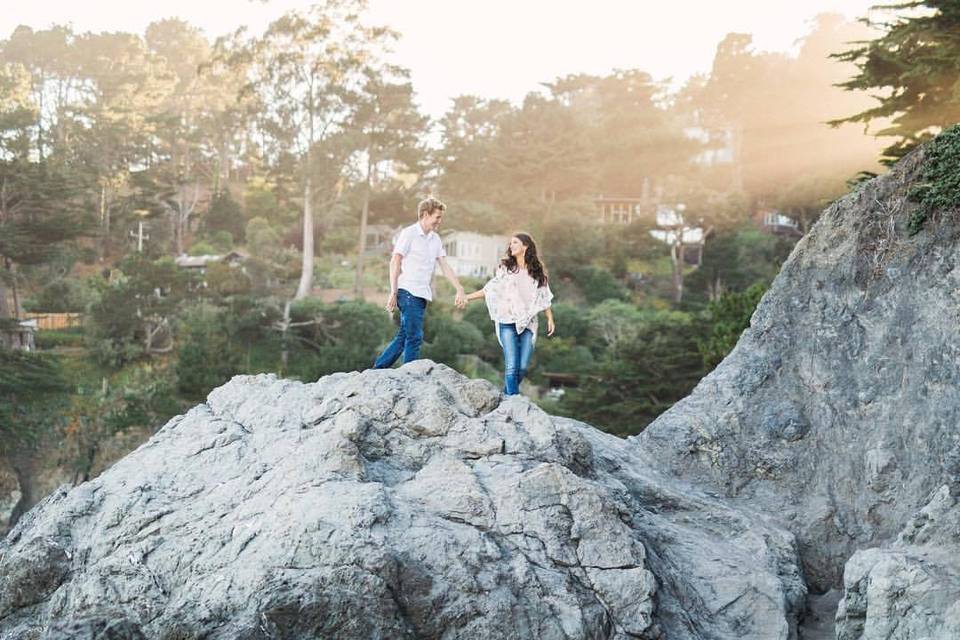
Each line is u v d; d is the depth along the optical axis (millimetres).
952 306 10078
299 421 9211
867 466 10289
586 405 38406
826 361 11242
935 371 10000
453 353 53750
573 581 7645
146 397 44562
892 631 7539
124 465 9117
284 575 7000
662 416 12023
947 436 9570
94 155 103500
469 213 89938
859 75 18016
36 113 58719
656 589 8062
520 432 9016
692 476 11367
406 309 10219
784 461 11086
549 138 99500
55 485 41312
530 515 7969
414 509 7816
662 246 90438
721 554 9508
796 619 9281
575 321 63688
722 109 103250
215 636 6781
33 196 52812
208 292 62406
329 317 60219
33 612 8000
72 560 8180
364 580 6957
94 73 130750
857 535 10211
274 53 83500
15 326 49344
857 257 11352
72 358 57656
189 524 8039
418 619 7066
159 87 131250
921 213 10742
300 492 7805
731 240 81188
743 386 11742
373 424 8914
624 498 9539
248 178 123812
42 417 42812
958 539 7984
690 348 36812
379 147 86812
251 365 55969
